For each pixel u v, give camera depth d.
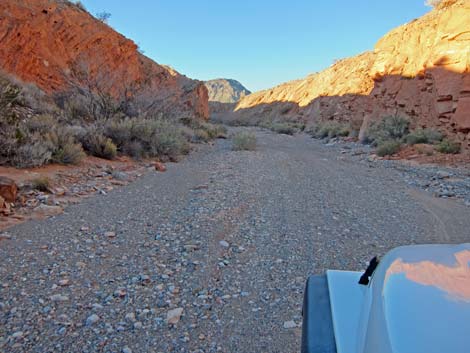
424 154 16.95
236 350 3.06
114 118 16.61
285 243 5.59
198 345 3.10
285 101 86.19
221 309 3.68
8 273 4.23
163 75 41.72
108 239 5.52
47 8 25.44
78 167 10.69
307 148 24.72
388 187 10.45
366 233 6.18
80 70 22.22
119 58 31.73
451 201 8.81
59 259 4.70
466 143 17.19
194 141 23.30
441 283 1.70
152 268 4.57
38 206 6.82
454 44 19.91
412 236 6.08
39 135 10.98
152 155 14.84
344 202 8.42
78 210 6.92
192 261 4.82
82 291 3.92
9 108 11.35
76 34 26.86
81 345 3.03
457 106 18.62
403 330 1.43
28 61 21.48
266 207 7.73
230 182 10.20
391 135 22.88
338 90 53.97
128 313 3.54
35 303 3.63
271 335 3.27
